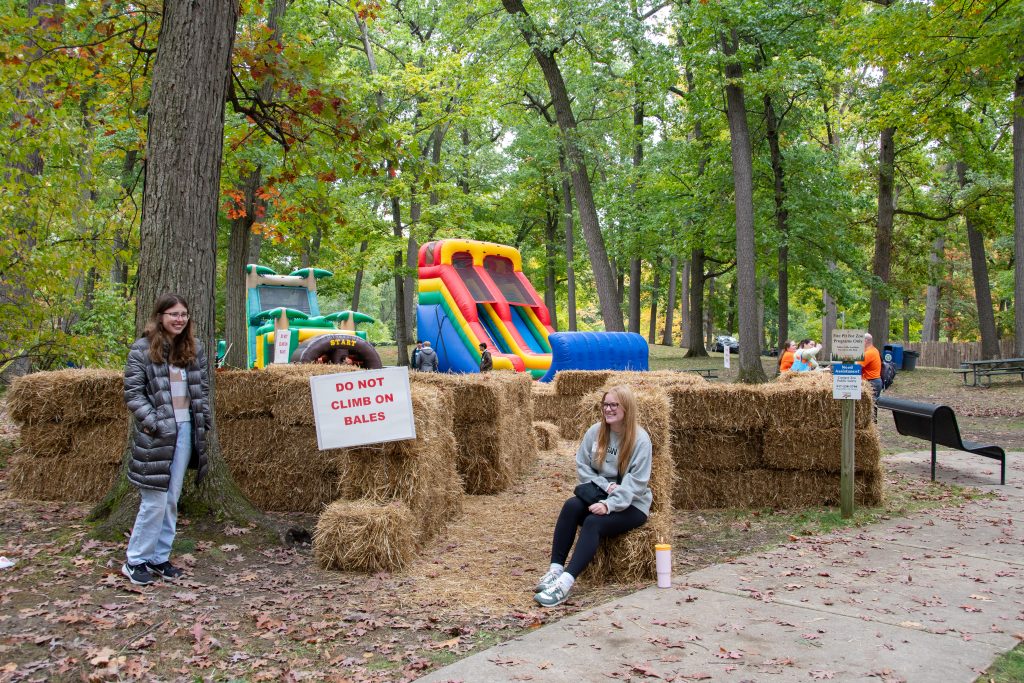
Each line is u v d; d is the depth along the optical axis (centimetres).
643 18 1916
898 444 1237
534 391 1329
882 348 2272
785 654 383
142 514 489
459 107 2222
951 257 4125
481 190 3350
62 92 920
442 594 496
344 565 541
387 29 2516
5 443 955
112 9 801
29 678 359
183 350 502
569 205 3038
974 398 1770
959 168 2481
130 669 368
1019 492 832
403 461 586
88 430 727
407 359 2639
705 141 2569
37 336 1016
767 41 1819
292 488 708
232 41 636
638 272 3134
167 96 597
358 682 361
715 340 5250
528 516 735
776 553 588
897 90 1653
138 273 602
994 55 1395
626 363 1809
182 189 598
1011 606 457
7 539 573
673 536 656
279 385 705
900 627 421
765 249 2398
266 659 391
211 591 489
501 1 1838
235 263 1608
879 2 1912
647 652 387
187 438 509
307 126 848
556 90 1852
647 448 525
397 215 2475
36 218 995
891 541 623
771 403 762
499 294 2067
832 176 2312
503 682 354
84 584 480
